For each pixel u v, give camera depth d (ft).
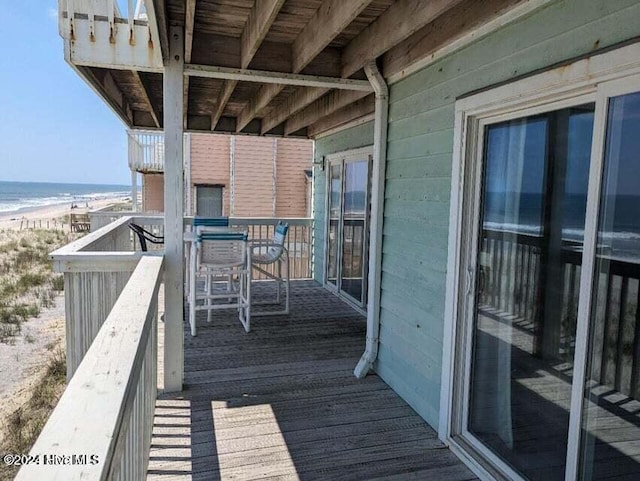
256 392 10.49
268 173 37.52
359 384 11.02
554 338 6.23
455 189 8.07
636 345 4.95
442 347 8.63
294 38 9.91
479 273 7.88
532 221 6.61
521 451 6.91
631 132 4.98
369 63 10.28
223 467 7.60
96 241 11.85
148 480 7.20
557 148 6.11
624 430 5.16
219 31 9.66
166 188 9.98
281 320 16.42
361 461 7.87
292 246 25.50
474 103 7.48
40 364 16.01
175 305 10.25
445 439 8.43
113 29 9.39
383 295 11.24
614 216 5.20
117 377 3.35
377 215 11.10
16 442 10.50
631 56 4.83
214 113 18.56
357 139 17.63
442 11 6.54
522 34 6.51
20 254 42.80
